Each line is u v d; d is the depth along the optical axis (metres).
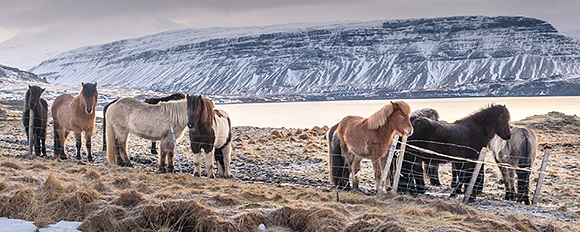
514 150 15.45
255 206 10.35
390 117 13.71
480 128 14.89
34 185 11.38
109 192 11.13
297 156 25.34
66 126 19.95
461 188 16.11
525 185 15.13
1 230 8.40
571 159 26.23
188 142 31.25
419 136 14.44
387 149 14.04
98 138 32.09
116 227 8.90
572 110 135.75
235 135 39.69
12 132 34.25
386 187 14.68
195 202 9.49
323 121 96.88
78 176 13.69
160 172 17.45
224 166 17.92
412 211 10.62
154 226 9.09
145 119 17.47
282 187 15.01
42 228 8.70
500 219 10.73
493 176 20.02
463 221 10.18
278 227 9.43
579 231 10.53
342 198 12.30
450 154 14.62
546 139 37.38
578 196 16.02
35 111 19.91
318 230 9.07
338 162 15.78
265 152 26.75
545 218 12.01
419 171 14.75
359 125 14.54
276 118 112.62
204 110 16.20
